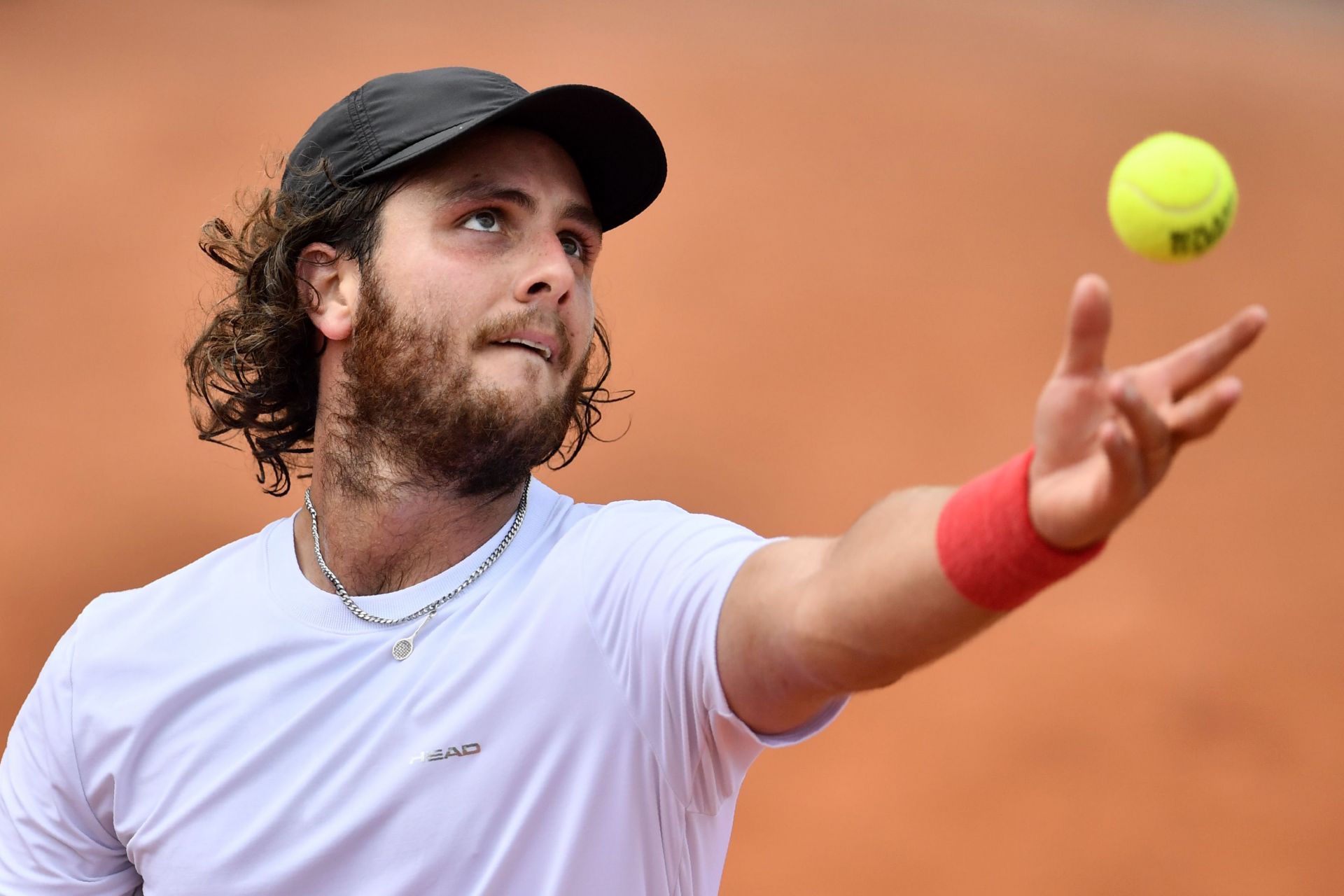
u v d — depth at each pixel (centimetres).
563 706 809
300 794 827
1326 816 2603
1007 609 618
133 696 893
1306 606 3456
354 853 815
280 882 818
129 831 886
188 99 7275
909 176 7012
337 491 955
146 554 3491
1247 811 2602
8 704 2783
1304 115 8869
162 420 4322
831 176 6894
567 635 821
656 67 8375
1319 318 5731
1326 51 10606
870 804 2548
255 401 1109
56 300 5169
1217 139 8256
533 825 798
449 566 918
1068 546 591
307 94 7488
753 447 4212
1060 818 2541
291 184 1054
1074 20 10625
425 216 941
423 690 834
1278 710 2969
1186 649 3209
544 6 9438
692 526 831
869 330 5216
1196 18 11169
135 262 5509
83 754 902
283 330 1053
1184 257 784
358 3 9156
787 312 5341
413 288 930
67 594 3266
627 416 4381
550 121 970
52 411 4347
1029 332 5297
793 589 704
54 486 3866
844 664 668
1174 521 3931
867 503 3888
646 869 805
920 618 632
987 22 10231
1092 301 569
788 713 729
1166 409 572
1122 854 2448
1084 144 7800
